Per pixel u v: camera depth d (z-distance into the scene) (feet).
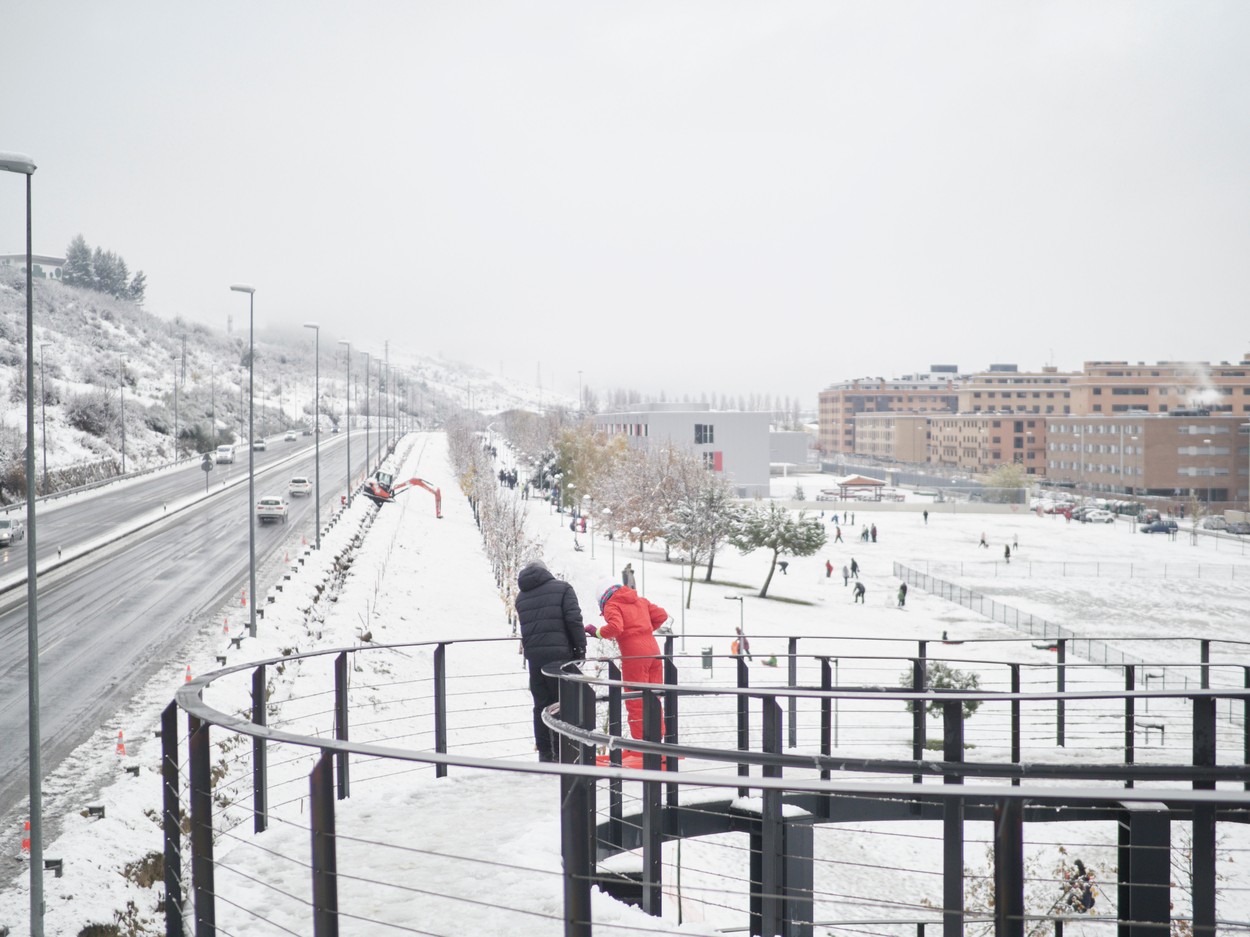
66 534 173.78
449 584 149.89
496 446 549.54
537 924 16.30
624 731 37.09
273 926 16.87
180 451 337.11
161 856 49.83
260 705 22.29
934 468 581.53
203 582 129.49
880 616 163.12
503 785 25.02
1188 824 35.78
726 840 41.83
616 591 29.50
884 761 18.15
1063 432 488.02
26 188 54.08
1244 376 586.45
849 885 40.86
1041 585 206.28
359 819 22.47
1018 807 12.28
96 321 537.24
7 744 68.33
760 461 387.34
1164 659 123.75
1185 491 412.36
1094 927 35.50
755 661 107.04
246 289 119.44
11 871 47.32
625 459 278.05
